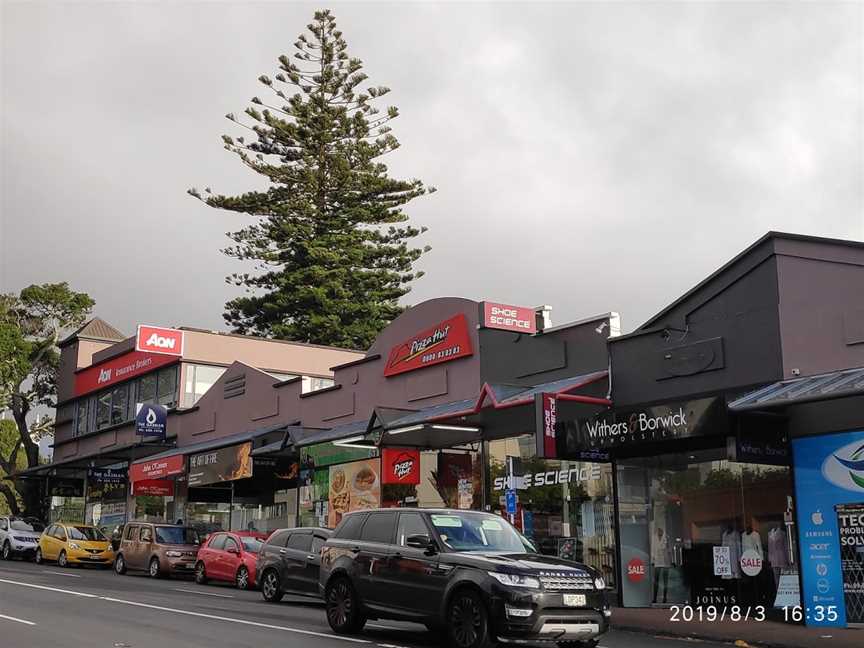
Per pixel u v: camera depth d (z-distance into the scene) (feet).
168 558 85.10
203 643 38.78
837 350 53.01
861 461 50.60
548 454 60.03
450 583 38.81
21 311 164.04
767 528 55.21
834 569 50.96
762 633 47.09
